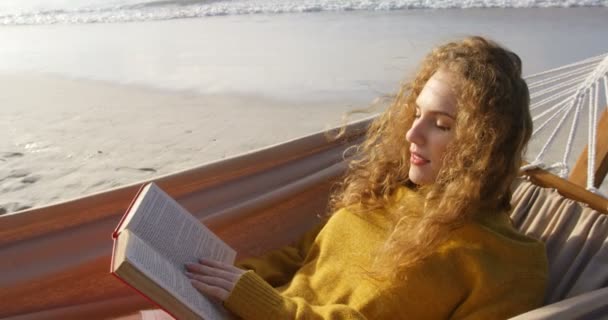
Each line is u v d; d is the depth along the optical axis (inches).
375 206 64.1
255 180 74.0
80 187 169.2
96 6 490.0
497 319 52.0
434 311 54.5
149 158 187.3
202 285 53.9
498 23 344.2
